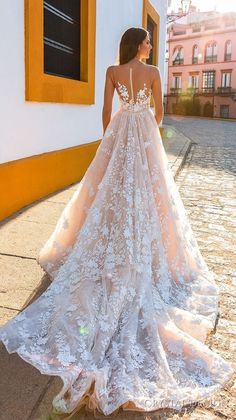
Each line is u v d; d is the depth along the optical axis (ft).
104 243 9.30
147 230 9.33
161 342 8.02
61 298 8.59
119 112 9.98
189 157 35.19
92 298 8.43
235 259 12.98
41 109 17.35
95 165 10.13
